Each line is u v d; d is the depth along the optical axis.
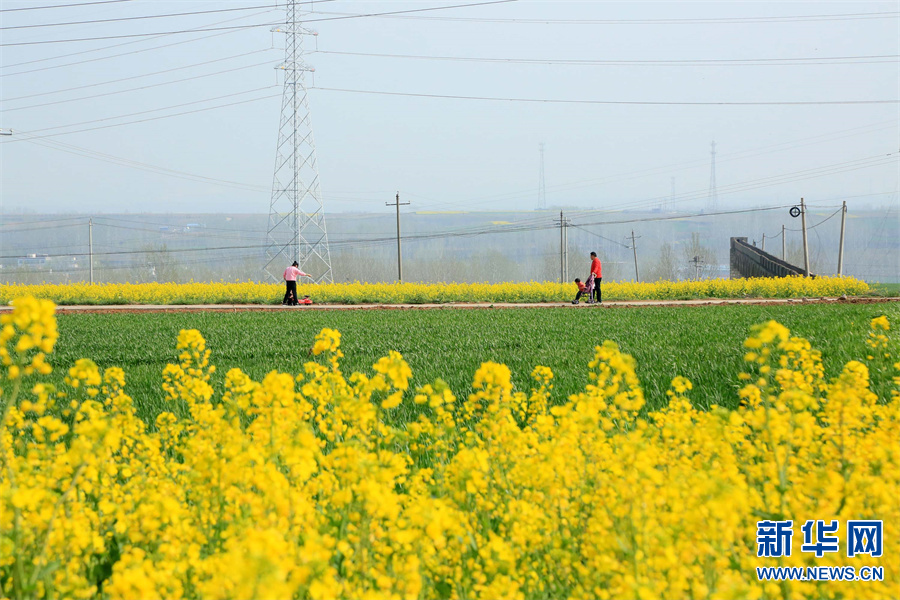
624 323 50.16
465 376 26.02
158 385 24.53
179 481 11.62
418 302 96.69
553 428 11.99
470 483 9.77
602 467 9.86
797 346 15.38
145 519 8.91
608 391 12.98
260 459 8.99
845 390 12.30
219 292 98.38
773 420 10.20
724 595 6.52
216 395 23.58
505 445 11.51
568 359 30.75
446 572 8.57
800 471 10.76
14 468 10.30
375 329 49.28
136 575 6.65
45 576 8.06
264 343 41.50
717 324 47.41
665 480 9.28
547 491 9.89
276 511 8.29
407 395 23.08
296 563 7.04
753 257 154.50
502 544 8.16
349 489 8.69
